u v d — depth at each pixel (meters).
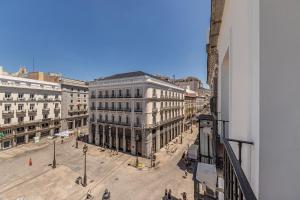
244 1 2.34
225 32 4.70
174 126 40.19
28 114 35.09
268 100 1.52
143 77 29.22
